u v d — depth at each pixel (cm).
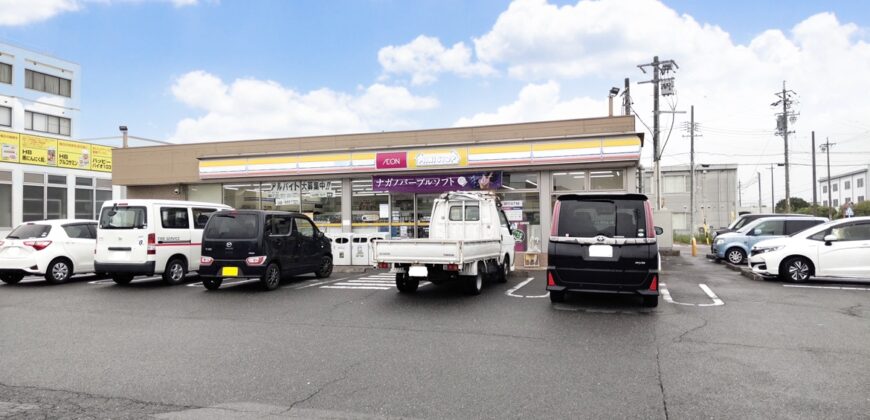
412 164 1733
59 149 3297
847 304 894
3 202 2981
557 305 890
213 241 1102
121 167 2094
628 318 778
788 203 3897
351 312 840
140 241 1169
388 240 983
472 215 1238
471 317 791
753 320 760
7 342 650
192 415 411
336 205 1881
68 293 1079
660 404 426
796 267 1187
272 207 1956
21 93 3684
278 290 1102
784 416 399
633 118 1617
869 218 1174
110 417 407
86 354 591
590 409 416
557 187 1662
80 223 1312
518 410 415
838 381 481
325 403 435
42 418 405
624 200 853
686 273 1441
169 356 582
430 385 478
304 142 1936
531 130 1697
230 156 1922
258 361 560
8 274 1256
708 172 5028
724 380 486
